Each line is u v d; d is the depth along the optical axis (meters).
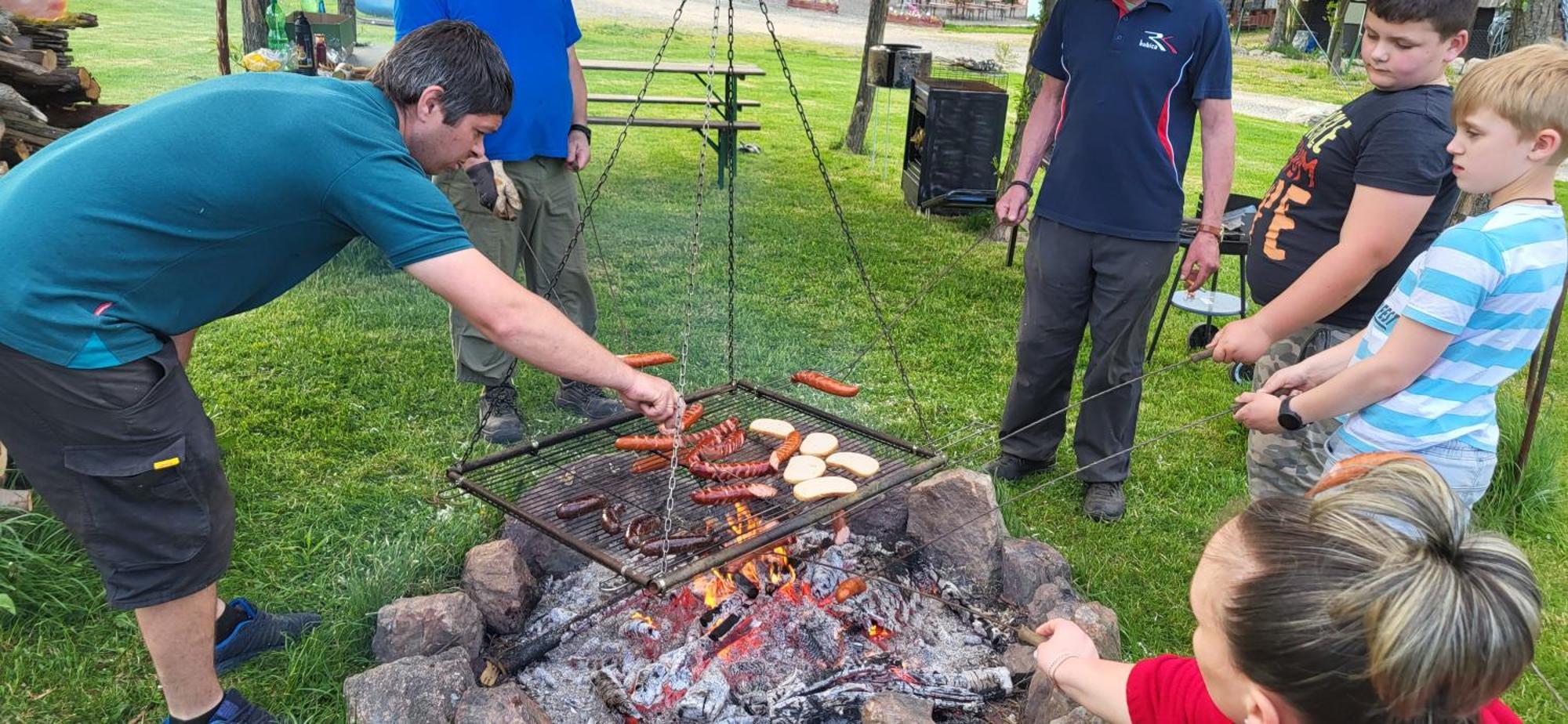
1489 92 1.98
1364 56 2.73
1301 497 1.21
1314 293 2.63
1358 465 1.30
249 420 4.02
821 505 2.50
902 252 7.27
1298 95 19.45
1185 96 3.36
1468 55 19.69
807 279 6.50
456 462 3.84
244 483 3.56
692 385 4.68
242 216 1.99
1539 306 2.10
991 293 6.43
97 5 18.48
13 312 1.90
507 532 3.16
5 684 2.51
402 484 3.67
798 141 11.61
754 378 4.85
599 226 7.36
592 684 2.66
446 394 4.45
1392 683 0.97
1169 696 1.54
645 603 2.97
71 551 2.96
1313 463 2.94
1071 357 3.73
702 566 2.12
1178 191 3.43
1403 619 0.95
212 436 2.21
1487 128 2.00
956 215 8.52
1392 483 1.11
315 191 2.00
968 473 3.27
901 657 2.81
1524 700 2.82
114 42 14.36
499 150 3.89
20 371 1.95
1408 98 2.62
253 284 2.13
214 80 2.10
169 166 1.94
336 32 7.44
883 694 2.40
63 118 4.79
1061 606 2.79
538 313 2.11
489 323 2.07
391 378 4.57
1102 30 3.36
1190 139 3.45
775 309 5.88
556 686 2.65
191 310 2.10
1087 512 3.76
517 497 2.62
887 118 11.65
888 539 3.42
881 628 2.95
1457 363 2.19
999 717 2.62
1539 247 2.04
